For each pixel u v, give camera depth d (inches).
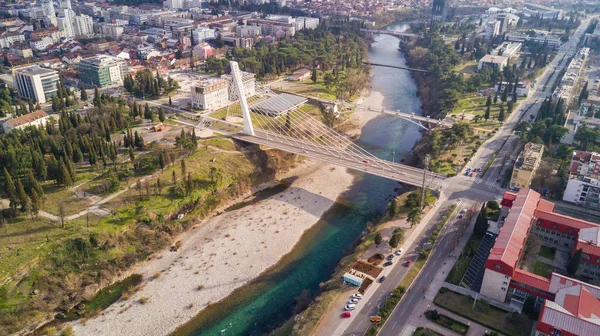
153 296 6988.2
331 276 7317.9
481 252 7308.1
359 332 5797.2
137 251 7760.8
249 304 6894.7
